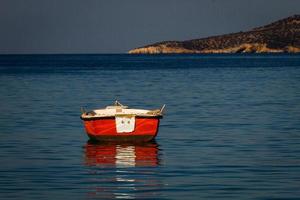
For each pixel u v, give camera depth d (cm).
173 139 7325
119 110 7562
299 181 5100
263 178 5203
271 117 9488
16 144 7012
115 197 4622
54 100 12612
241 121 9000
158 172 5447
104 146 6888
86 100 12588
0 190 4825
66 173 5416
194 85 17200
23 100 12631
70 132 7944
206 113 10038
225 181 5103
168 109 10700
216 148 6675
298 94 13950
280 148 6669
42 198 4600
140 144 7006
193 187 4906
